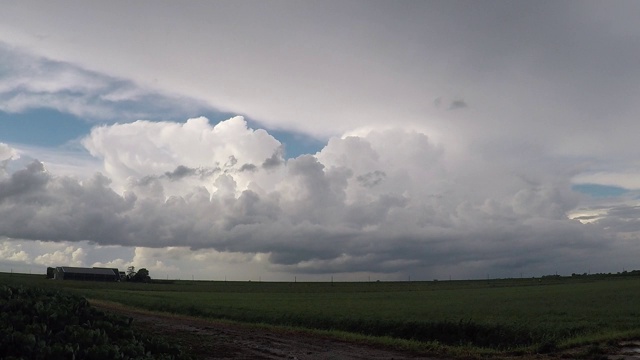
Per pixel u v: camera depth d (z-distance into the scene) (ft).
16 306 50.57
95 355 40.57
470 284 460.96
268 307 169.37
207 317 140.97
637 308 144.46
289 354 70.03
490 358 70.38
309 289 392.88
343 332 102.37
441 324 104.42
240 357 65.26
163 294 259.39
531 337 88.79
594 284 327.88
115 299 195.72
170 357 48.62
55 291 63.41
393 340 87.86
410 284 513.45
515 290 291.38
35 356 37.73
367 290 367.25
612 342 78.54
